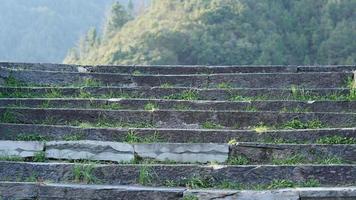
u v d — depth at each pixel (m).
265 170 6.95
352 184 6.84
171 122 8.70
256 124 8.57
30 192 6.59
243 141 7.91
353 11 54.44
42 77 10.51
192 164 7.27
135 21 56.25
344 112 8.74
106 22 69.62
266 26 51.88
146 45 47.62
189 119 8.70
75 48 63.66
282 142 7.87
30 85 10.35
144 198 6.49
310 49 51.66
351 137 7.86
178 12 53.88
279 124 8.53
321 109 8.94
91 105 9.27
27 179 7.02
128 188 6.55
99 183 6.93
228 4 52.94
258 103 9.08
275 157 7.54
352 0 54.94
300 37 51.69
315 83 10.01
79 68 11.29
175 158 7.67
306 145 7.54
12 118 8.74
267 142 7.84
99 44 57.84
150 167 7.02
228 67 11.01
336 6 54.69
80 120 8.77
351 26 52.25
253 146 7.60
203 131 8.00
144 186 6.80
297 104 9.01
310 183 6.78
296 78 10.08
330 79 9.99
